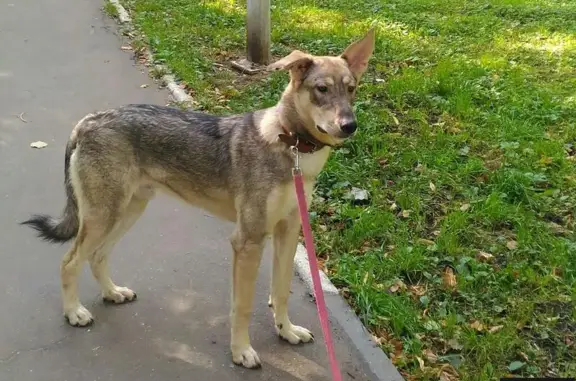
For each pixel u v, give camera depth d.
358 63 1.75
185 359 1.74
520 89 3.32
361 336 1.83
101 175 1.73
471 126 2.91
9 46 3.83
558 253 2.13
